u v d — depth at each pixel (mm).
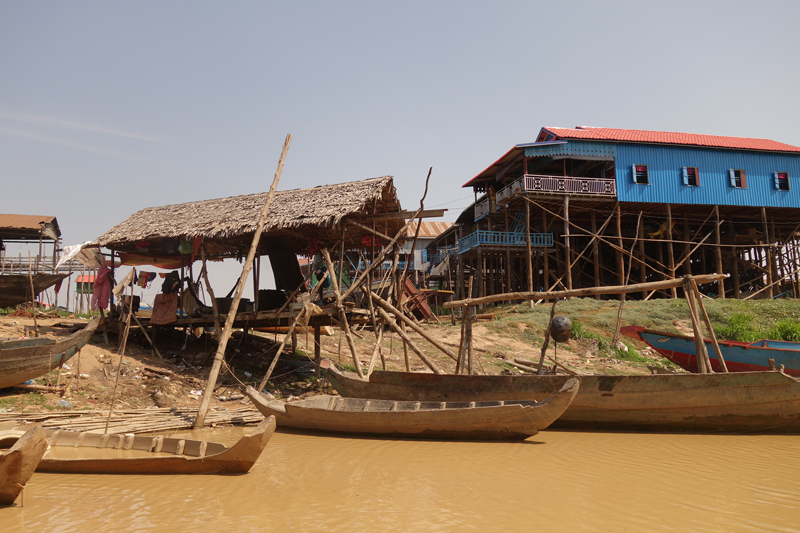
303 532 5211
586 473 7332
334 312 14297
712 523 5406
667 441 9492
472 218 38438
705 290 36781
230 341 17922
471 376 10898
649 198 28734
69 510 5848
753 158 30234
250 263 12180
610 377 10148
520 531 5227
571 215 32156
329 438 10008
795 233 34469
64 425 9445
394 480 7055
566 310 26156
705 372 10602
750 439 9602
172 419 10609
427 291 24641
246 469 7215
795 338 20438
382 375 11734
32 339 10898
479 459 8203
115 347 15391
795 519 5504
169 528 5324
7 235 26266
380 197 15508
